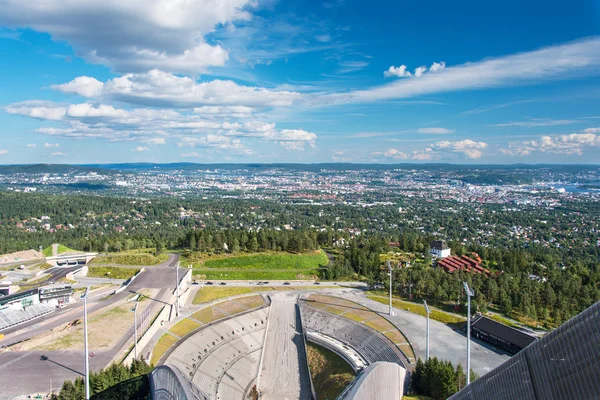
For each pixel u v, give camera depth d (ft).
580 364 169.37
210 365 430.61
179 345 447.83
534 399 184.44
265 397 404.16
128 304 526.57
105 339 418.10
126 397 282.97
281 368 454.40
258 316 561.43
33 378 338.34
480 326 471.62
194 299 598.75
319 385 417.90
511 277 647.56
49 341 410.31
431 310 559.38
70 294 529.45
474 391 217.36
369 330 497.05
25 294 487.20
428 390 344.28
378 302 597.52
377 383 284.41
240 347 482.28
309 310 574.15
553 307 551.18
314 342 499.10
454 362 411.34
